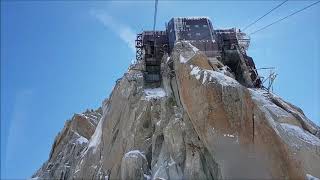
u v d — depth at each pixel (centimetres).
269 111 3416
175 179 2745
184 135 2989
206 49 4803
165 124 3231
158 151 3095
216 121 2747
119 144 3475
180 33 5034
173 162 2852
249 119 2764
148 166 3042
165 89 3788
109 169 3450
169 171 2809
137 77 4078
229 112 2766
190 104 3006
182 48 3731
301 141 3042
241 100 2836
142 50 4991
